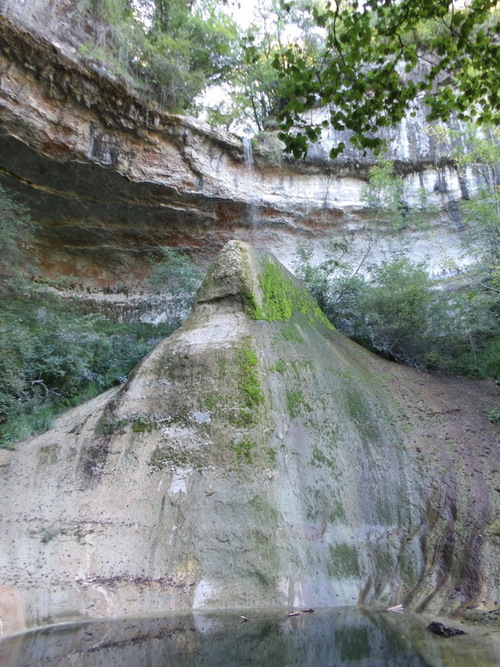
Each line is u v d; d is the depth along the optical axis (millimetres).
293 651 4062
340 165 18219
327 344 10852
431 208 18062
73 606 5379
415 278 14008
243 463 7016
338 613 5469
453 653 3914
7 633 4703
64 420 8992
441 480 7980
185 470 7062
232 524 6465
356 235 18484
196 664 3775
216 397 7711
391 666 3627
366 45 5949
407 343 13547
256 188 17172
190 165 15344
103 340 11992
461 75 6227
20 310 11094
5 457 7996
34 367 10258
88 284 15922
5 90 11523
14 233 11656
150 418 7789
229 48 17031
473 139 15484
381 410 9570
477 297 13547
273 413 7758
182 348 8570
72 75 12258
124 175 14039
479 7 5785
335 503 7324
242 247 10062
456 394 11609
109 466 7355
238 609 5602
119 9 13500
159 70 14062
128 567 6090
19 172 13070
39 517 6648
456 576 6188
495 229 14445
